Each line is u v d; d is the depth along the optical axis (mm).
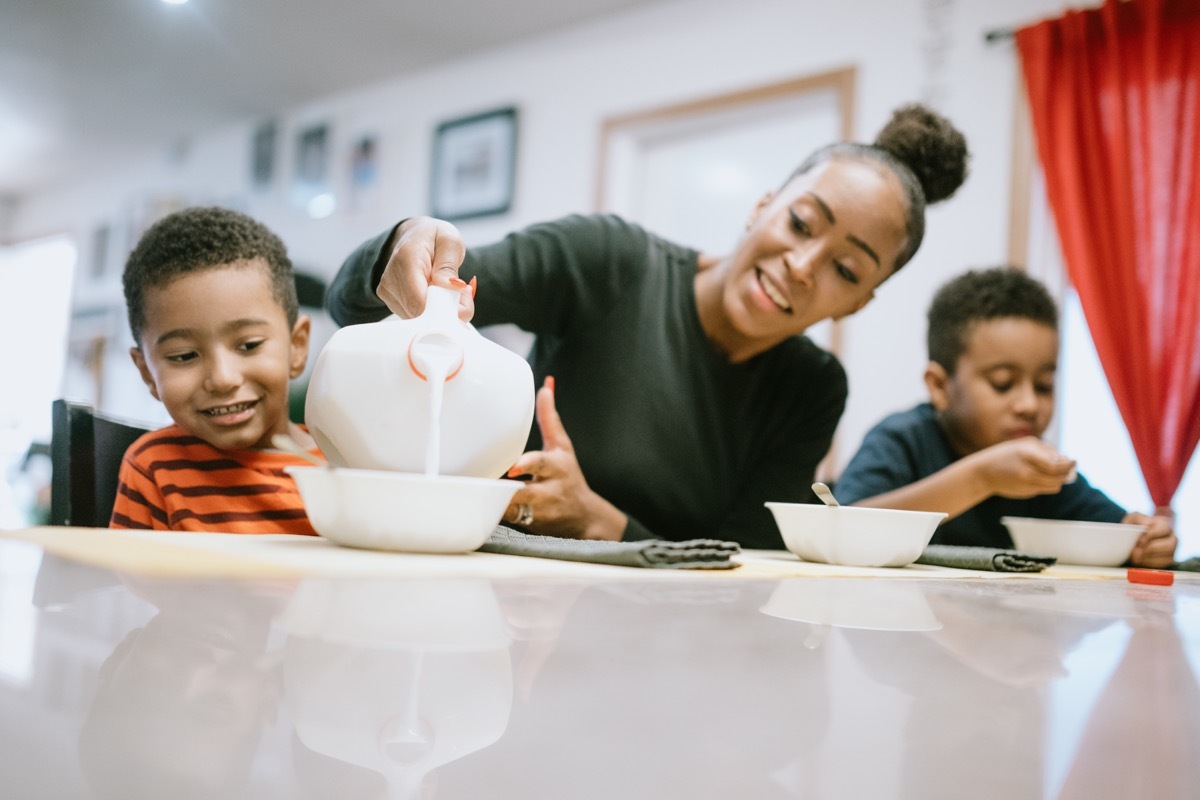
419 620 305
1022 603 539
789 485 1312
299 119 3881
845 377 1348
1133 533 1127
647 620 347
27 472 4023
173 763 149
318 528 589
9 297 5230
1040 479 1108
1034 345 1504
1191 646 393
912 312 2385
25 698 178
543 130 3164
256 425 929
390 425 594
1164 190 2107
